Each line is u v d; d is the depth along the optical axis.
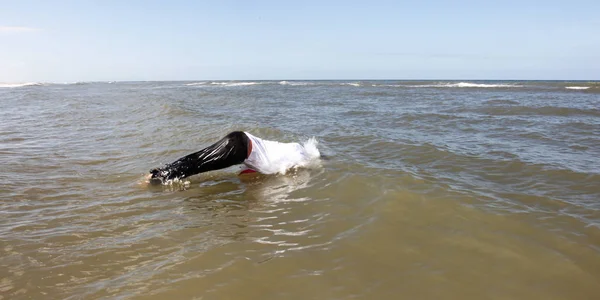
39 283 3.02
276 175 6.12
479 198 4.52
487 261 3.21
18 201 5.00
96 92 36.50
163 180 5.83
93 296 2.82
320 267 3.17
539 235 3.62
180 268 3.19
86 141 9.41
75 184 5.82
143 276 3.09
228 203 4.91
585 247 3.39
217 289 2.87
